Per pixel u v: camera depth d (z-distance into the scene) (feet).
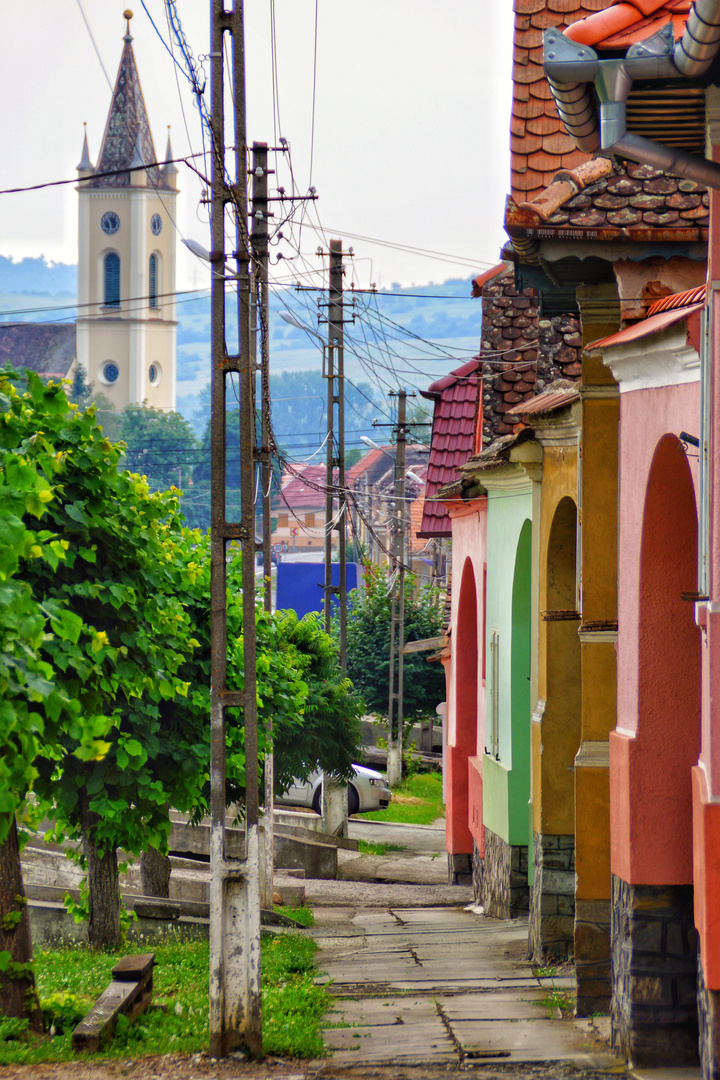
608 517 118.32
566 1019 113.70
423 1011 118.52
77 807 151.94
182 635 138.62
